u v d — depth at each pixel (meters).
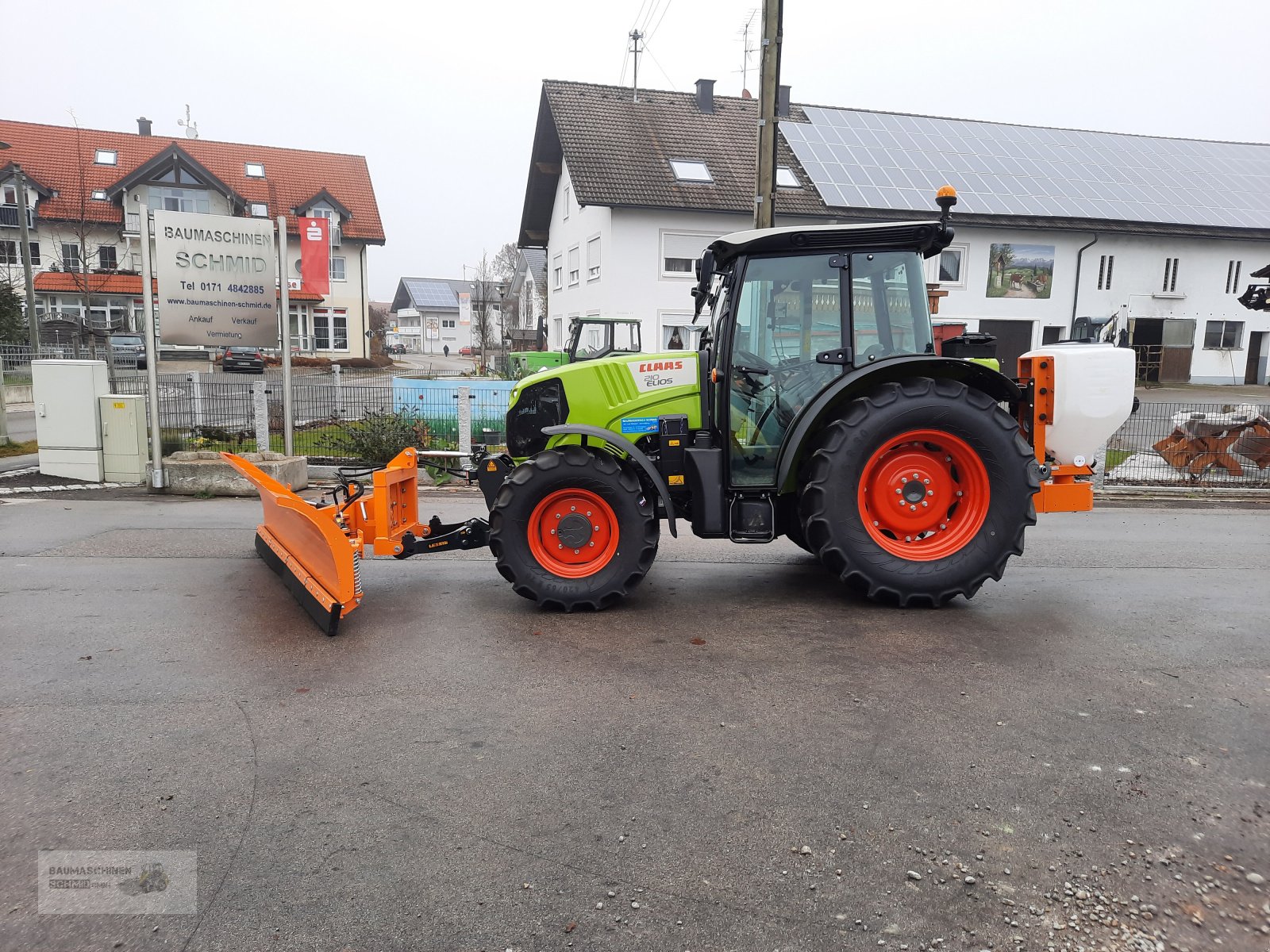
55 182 37.09
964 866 2.56
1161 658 4.38
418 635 4.67
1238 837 2.73
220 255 9.61
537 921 2.31
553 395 5.36
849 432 4.96
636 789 3.00
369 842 2.67
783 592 5.63
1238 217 27.50
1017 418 5.57
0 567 6.10
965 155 27.44
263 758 3.22
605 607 5.17
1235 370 28.56
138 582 5.74
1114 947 2.23
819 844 2.67
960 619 5.04
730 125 25.95
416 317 89.12
